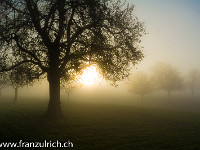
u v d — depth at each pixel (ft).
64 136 49.83
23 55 70.85
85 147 41.68
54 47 71.56
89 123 67.87
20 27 67.26
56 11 71.15
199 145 44.70
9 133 50.06
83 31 71.46
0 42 65.77
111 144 44.14
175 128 65.87
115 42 74.90
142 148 41.75
